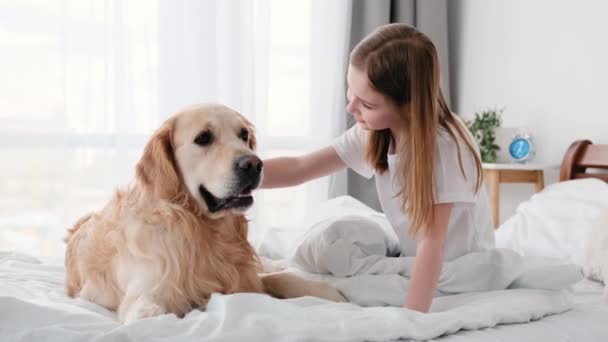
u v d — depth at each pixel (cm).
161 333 104
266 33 329
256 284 150
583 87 266
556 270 147
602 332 123
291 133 349
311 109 346
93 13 288
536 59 293
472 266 149
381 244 165
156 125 303
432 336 111
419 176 137
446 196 139
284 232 217
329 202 242
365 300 143
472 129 304
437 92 142
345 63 347
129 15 298
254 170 142
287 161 175
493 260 151
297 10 346
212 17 310
